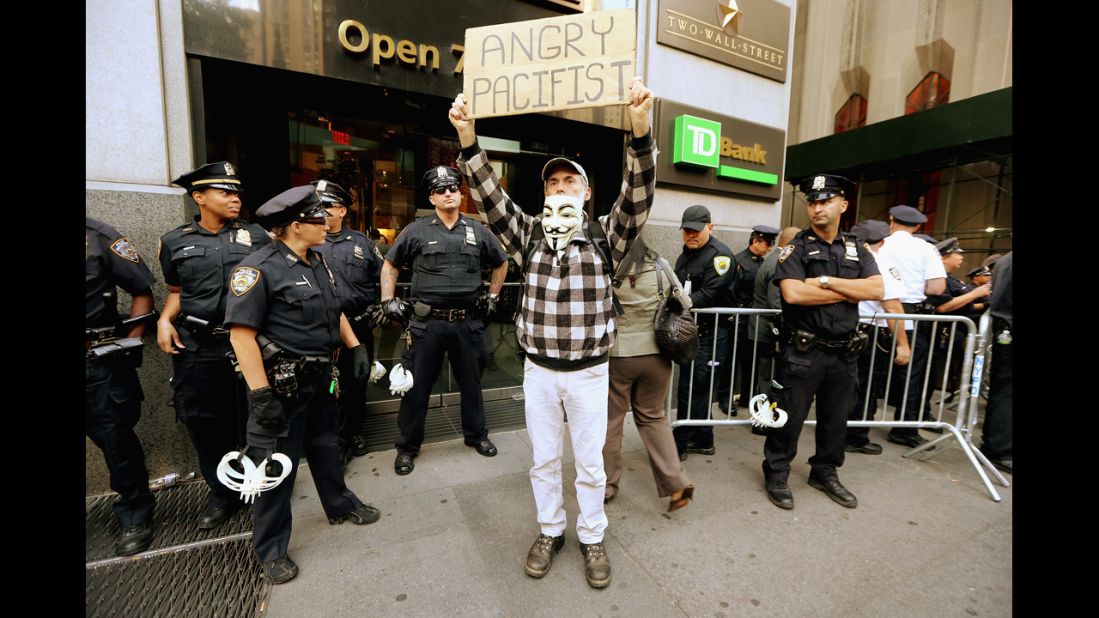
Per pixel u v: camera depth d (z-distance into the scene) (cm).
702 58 434
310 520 246
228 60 280
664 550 225
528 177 462
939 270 368
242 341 193
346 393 310
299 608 187
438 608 187
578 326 193
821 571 211
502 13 352
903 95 1246
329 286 226
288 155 393
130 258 234
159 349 278
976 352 314
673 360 233
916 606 191
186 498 272
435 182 306
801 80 1520
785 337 276
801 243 271
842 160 1070
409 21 321
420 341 303
